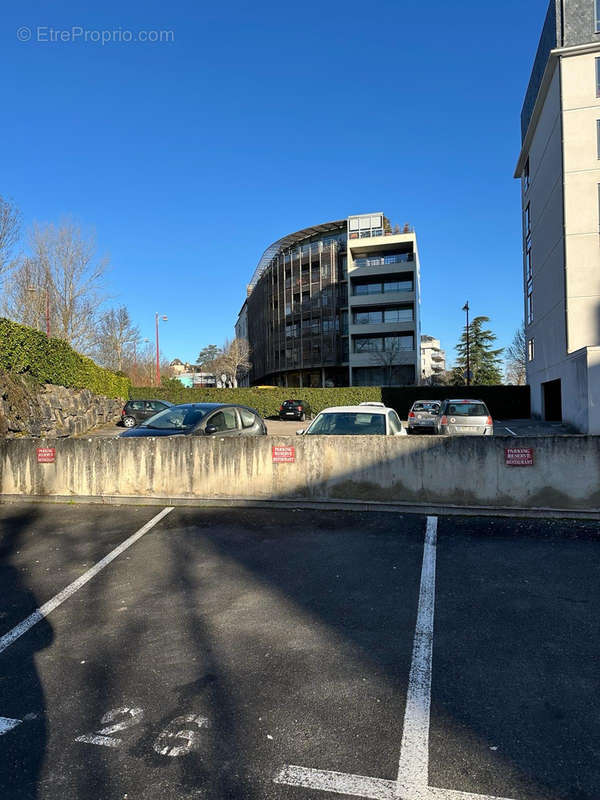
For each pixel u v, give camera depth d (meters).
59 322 30.12
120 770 2.27
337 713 2.64
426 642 3.35
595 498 6.08
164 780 2.20
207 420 9.25
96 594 4.25
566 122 21.89
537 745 2.37
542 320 26.95
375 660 3.15
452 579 4.36
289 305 56.28
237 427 9.88
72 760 2.34
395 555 4.98
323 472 6.86
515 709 2.64
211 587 4.34
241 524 6.20
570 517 6.11
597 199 21.47
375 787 2.14
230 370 66.81
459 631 3.48
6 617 3.85
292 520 6.32
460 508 6.37
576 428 19.53
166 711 2.69
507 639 3.36
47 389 18.34
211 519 6.45
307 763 2.28
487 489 6.35
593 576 4.36
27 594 4.27
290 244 58.50
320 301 52.75
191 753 2.37
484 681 2.90
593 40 21.44
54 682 2.98
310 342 53.28
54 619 3.80
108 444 7.52
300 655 3.22
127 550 5.34
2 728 2.58
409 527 5.90
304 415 33.94
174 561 4.98
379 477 6.68
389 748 2.37
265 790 2.13
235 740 2.45
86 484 7.55
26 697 2.84
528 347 32.53
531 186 29.38
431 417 23.22
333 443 6.84
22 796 2.13
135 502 7.34
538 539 5.36
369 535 5.63
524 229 32.72
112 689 2.90
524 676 2.94
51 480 7.66
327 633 3.50
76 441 7.61
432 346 111.69
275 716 2.62
